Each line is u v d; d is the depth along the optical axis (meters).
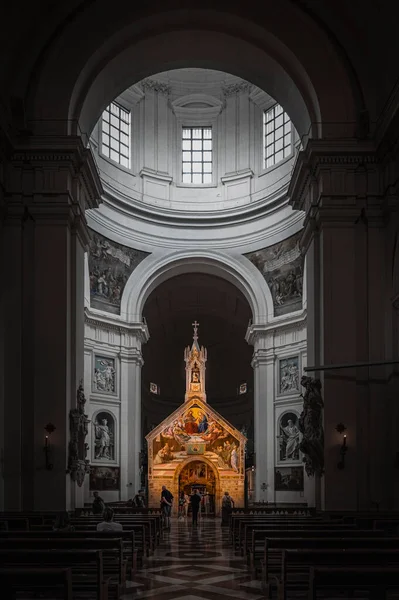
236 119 39.72
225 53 21.33
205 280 43.88
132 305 37.56
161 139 39.50
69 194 18.94
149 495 38.53
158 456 39.00
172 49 21.16
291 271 36.97
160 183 39.03
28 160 19.02
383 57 18.88
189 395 39.59
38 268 18.59
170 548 17.38
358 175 19.08
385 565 7.82
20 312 18.41
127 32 20.03
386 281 18.50
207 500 39.16
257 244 38.25
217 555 15.44
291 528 12.27
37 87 19.28
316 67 19.55
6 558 7.55
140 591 10.23
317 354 18.91
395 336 17.92
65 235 18.75
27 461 17.81
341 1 19.16
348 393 17.97
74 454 18.30
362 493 17.67
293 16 19.64
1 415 17.77
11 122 18.95
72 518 16.33
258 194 38.53
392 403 17.75
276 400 37.19
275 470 36.69
